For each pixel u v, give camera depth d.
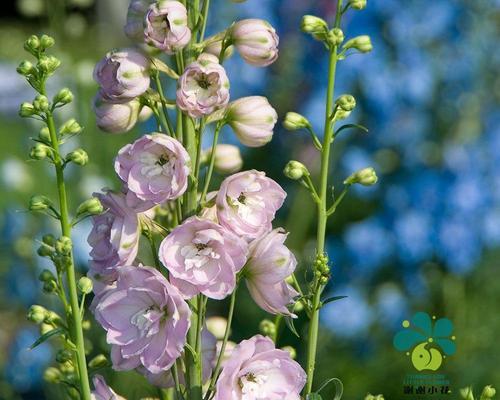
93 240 3.27
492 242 7.97
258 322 8.17
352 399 7.42
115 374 4.69
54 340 7.05
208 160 3.89
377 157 8.59
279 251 3.16
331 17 8.87
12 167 8.57
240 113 3.34
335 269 8.21
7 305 9.04
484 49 8.41
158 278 3.02
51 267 7.56
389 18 8.38
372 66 8.38
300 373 3.09
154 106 3.42
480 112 8.44
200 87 3.15
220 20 9.48
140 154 3.15
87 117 8.27
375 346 7.76
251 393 3.05
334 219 9.02
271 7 9.47
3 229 7.69
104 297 3.11
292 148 9.48
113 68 3.27
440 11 8.28
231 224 3.11
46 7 8.36
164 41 3.16
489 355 7.54
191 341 3.28
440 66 8.41
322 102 8.72
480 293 8.16
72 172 8.18
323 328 7.77
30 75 3.13
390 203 8.12
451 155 7.94
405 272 8.15
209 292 3.08
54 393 6.58
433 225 7.92
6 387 6.92
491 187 7.92
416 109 8.39
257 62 3.43
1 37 16.27
